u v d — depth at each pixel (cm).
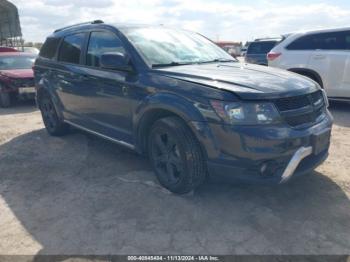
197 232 299
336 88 758
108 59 379
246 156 303
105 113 442
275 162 308
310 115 333
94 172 436
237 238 290
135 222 317
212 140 314
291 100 320
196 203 347
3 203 363
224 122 305
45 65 576
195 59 423
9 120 767
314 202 345
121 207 344
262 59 1347
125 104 399
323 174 409
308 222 310
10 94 927
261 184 308
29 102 1005
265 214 325
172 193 368
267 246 278
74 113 517
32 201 365
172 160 358
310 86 352
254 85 320
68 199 366
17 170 452
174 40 446
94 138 582
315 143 326
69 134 611
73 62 502
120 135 427
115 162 466
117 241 290
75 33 514
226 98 305
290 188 374
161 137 366
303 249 274
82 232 304
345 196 356
